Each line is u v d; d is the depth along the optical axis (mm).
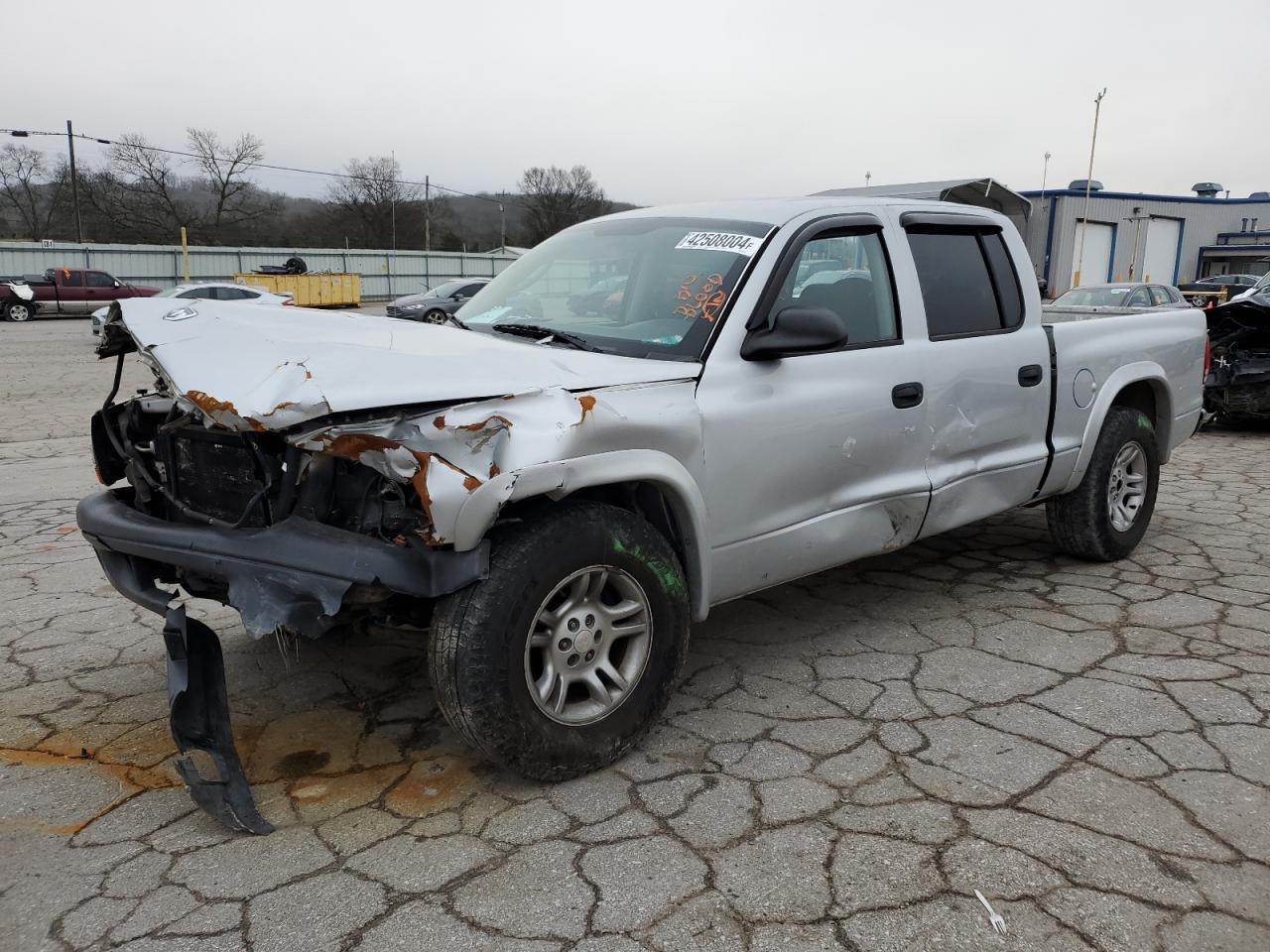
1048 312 5996
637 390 2910
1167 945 2160
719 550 3207
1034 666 3729
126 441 3424
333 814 2744
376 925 2256
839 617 4316
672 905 2312
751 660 3832
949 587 4711
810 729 3232
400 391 2506
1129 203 47469
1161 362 5090
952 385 3900
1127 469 5059
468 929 2238
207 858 2535
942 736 3166
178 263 47969
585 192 73062
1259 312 8805
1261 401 9062
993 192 15453
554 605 2830
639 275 3584
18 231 62031
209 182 63625
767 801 2775
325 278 41031
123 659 3904
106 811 2783
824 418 3404
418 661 3838
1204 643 3939
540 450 2572
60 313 32531
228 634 4145
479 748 2695
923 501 3852
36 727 3324
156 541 2820
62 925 2266
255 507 2791
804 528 3439
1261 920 2238
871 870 2443
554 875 2439
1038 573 4906
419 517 2594
